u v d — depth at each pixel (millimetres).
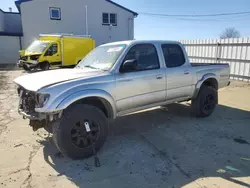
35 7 20109
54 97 3053
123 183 2777
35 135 4281
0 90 8836
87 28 22016
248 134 4312
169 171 3037
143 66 4090
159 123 4961
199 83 5020
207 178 2865
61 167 3160
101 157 3438
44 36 15102
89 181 2826
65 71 3891
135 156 3461
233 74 11164
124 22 23328
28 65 13188
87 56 4656
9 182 2793
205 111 5262
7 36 20375
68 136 3221
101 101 3656
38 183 2779
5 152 3588
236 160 3312
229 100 7121
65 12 21094
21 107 3559
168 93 4480
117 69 3707
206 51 12562
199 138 4129
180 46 4789
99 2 22000
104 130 3555
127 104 3865
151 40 4336
